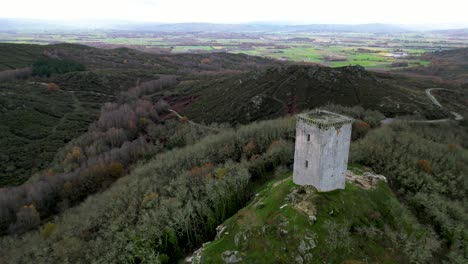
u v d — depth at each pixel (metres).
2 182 122.38
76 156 133.75
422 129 125.94
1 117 161.38
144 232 71.06
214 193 79.38
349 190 67.31
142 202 85.62
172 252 69.81
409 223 65.88
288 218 58.03
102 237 78.25
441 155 98.56
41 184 112.94
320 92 171.12
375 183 75.25
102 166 122.25
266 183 87.81
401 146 99.06
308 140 63.75
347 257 53.00
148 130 162.12
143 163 129.00
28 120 165.25
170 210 77.00
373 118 131.75
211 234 73.00
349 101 162.00
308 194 62.25
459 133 129.38
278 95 176.00
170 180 97.00
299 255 52.84
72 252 73.75
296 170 68.50
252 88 190.25
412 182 84.00
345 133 63.31
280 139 108.31
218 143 117.19
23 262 75.19
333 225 56.28
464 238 67.62
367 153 92.38
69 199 112.56
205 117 178.00
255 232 58.03
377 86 181.50
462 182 89.19
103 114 170.38
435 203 75.19
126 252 67.44
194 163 107.50
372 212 63.50
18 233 95.06
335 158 63.50
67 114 182.88
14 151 139.50
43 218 105.50
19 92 198.62
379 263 53.22
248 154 108.50
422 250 57.97
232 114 171.25
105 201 94.19
